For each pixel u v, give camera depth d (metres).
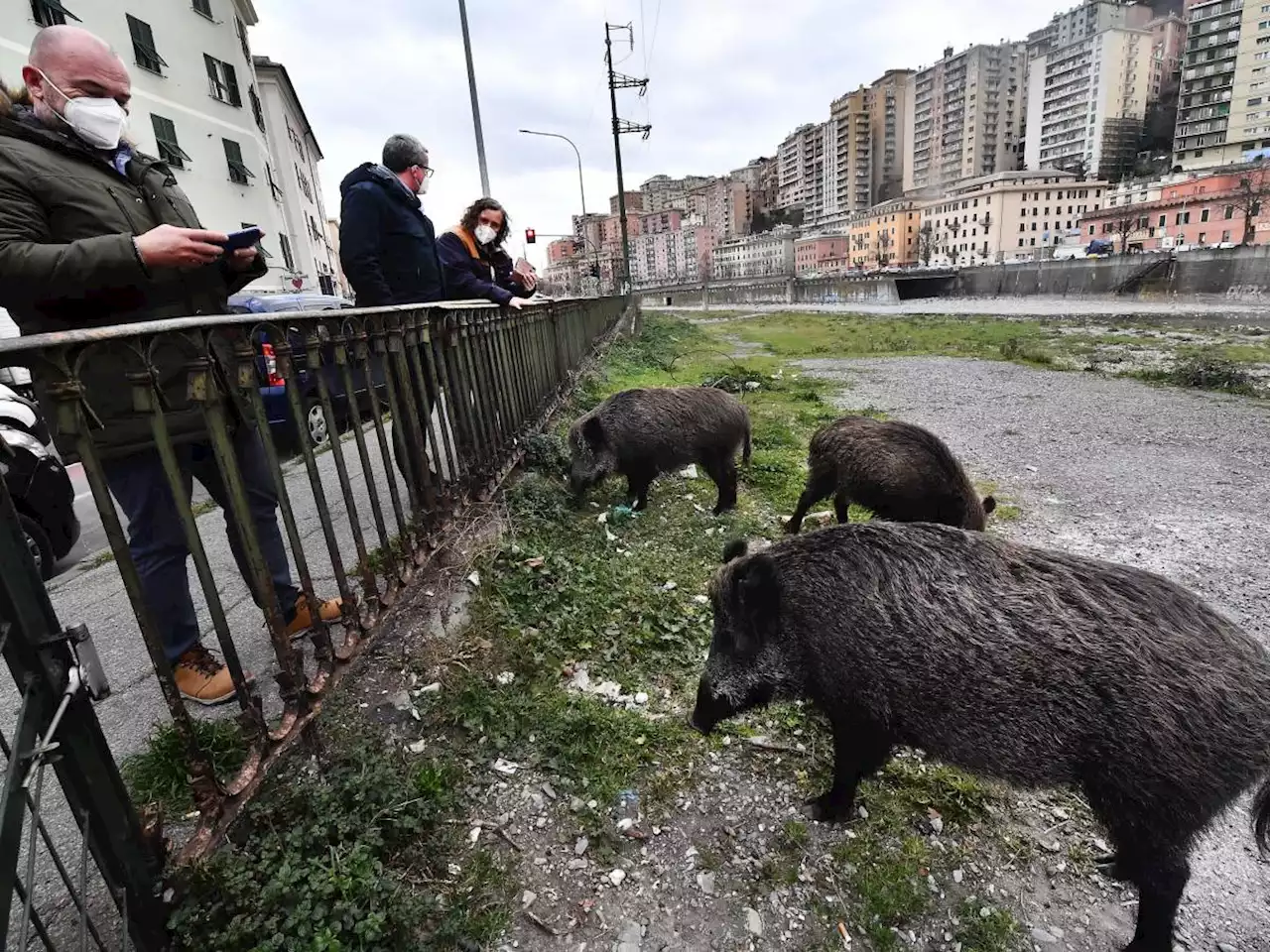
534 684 3.30
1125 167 100.31
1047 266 46.56
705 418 5.73
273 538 3.15
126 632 3.71
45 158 2.25
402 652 3.29
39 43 2.29
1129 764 2.06
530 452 6.05
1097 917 2.39
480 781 2.74
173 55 19.98
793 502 6.37
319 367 2.75
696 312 54.31
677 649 3.76
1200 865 2.69
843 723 2.54
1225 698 2.06
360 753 2.62
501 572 4.08
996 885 2.50
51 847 1.55
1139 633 2.14
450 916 2.19
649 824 2.67
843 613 2.45
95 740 1.73
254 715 2.28
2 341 1.45
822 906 2.39
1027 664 2.18
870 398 12.30
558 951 2.20
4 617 1.50
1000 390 12.99
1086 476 7.49
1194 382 13.11
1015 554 2.43
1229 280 34.72
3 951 1.33
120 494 2.57
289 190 31.09
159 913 1.91
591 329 14.17
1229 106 84.31
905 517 4.77
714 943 2.26
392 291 4.41
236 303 7.80
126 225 2.41
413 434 3.66
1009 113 118.38
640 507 5.85
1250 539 5.66
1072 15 118.06
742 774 2.93
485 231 5.48
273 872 2.10
